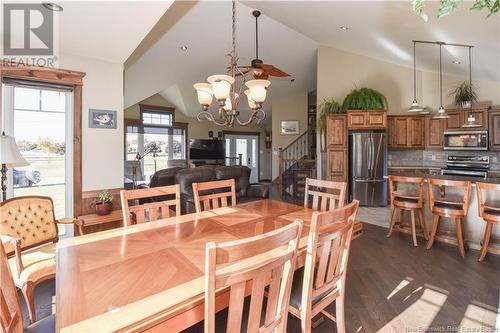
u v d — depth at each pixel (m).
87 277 1.18
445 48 4.20
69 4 2.06
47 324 1.26
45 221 2.43
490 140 5.29
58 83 3.07
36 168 3.06
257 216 2.15
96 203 3.20
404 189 4.09
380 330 1.89
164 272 1.22
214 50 5.88
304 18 4.62
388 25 3.83
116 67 3.49
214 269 0.90
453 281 2.56
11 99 2.90
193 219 2.07
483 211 2.94
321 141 6.57
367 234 3.99
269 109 10.12
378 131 5.93
